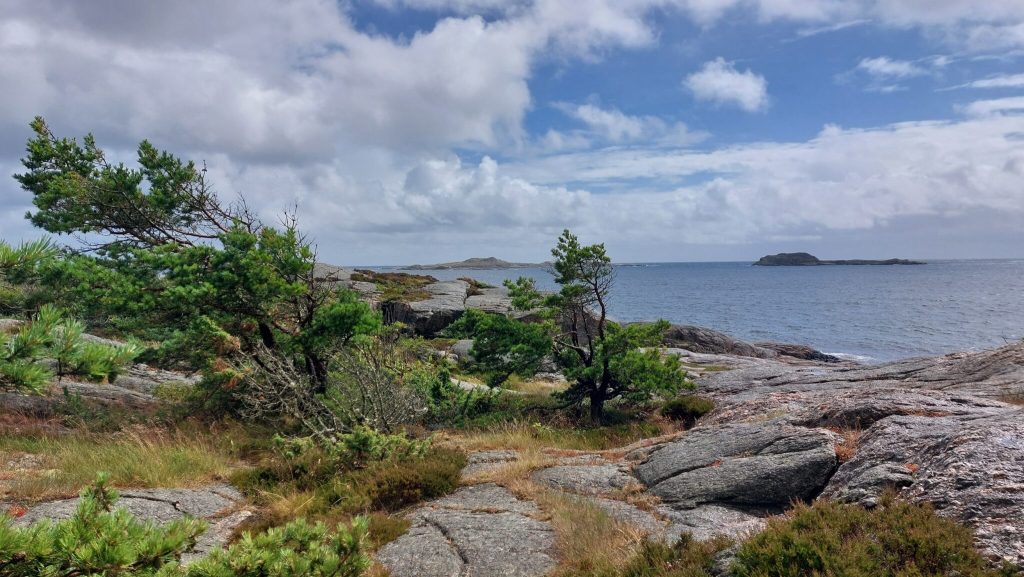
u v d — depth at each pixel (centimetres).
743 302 11856
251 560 383
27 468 983
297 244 1622
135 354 399
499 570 658
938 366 1720
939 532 463
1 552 296
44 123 2294
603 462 1059
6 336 366
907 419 826
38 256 369
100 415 1393
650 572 559
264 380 1436
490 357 1909
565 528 734
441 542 732
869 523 505
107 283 1539
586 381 1803
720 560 540
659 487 881
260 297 1521
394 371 1466
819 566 457
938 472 605
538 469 1027
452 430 1593
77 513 342
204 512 850
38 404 1389
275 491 947
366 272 5397
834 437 863
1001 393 1269
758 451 901
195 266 1487
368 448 1039
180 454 1059
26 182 2242
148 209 2055
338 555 433
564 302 1897
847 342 5872
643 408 1888
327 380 1533
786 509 748
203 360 1502
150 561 342
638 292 15875
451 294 4300
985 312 8512
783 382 1900
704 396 1919
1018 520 484
